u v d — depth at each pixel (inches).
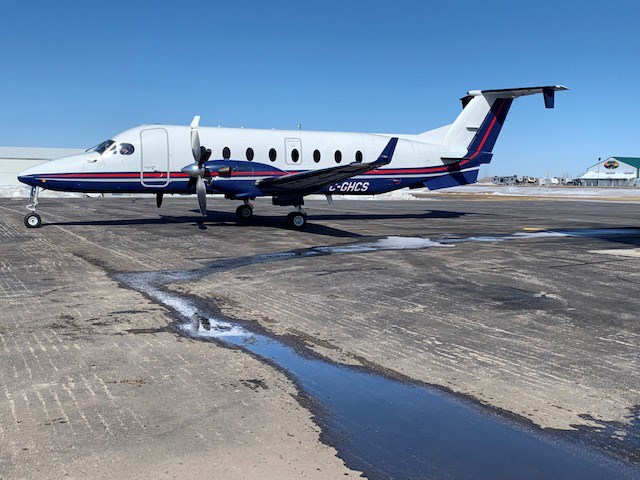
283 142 749.9
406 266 423.5
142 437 145.3
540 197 2043.6
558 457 138.3
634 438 148.6
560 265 432.8
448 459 136.8
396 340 235.5
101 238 582.9
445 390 181.3
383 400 172.9
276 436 147.5
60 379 185.6
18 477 125.2
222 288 338.0
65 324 253.1
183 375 191.2
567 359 212.2
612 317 275.1
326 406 167.8
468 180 874.8
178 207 1137.4
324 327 254.4
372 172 797.2
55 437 144.6
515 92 848.3
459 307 294.4
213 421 155.7
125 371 194.1
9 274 378.9
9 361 202.8
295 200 717.9
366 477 127.6
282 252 494.0
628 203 1577.3
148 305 291.7
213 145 714.8
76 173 674.2
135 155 690.2
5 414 158.4
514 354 217.9
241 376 191.5
